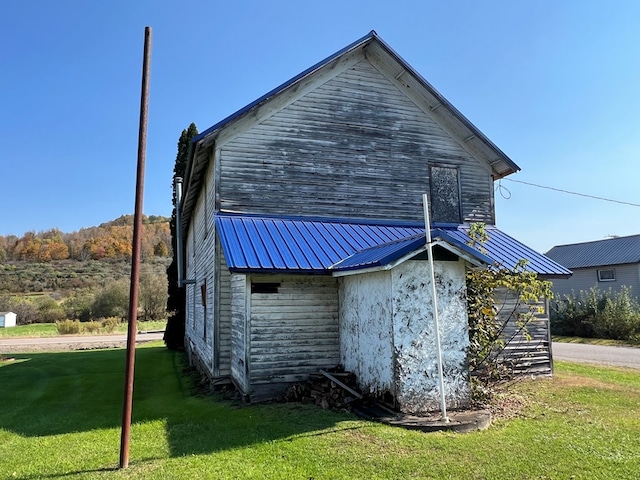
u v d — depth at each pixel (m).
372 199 12.19
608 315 22.73
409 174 12.71
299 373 9.22
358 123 12.30
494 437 6.12
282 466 5.25
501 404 8.01
